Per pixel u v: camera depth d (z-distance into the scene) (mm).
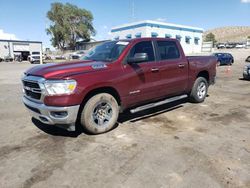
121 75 4527
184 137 4242
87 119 4203
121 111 4785
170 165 3244
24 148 3863
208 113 5785
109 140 4145
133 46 4867
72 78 3873
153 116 5547
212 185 2785
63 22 68500
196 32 44219
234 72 17438
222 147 3805
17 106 6758
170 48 5770
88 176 3012
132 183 2844
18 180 2945
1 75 16469
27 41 59438
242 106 6488
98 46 5547
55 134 4461
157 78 5277
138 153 3619
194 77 6445
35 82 4004
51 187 2797
